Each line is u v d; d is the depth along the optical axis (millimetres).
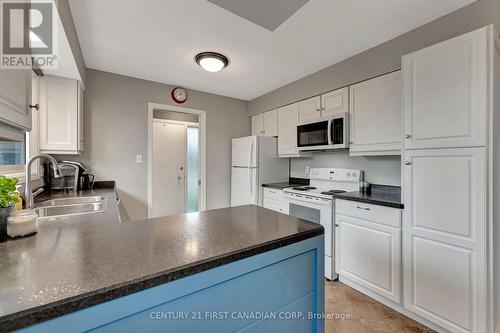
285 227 1046
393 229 1800
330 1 1607
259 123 3855
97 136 2787
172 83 3234
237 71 2816
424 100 1611
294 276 969
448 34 1740
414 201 1663
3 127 976
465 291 1417
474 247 1383
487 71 1344
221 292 754
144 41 2119
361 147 2342
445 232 1503
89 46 2203
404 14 1750
